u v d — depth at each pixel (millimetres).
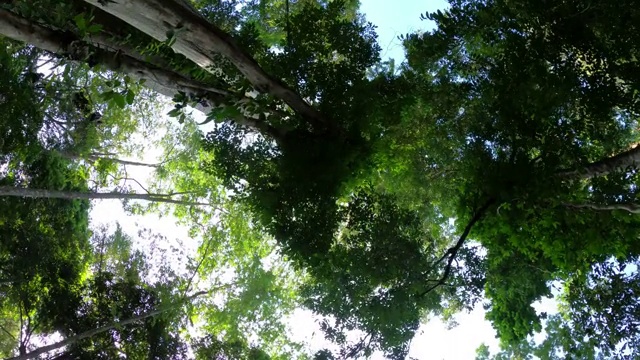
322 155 10219
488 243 10375
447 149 12445
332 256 10453
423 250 12109
